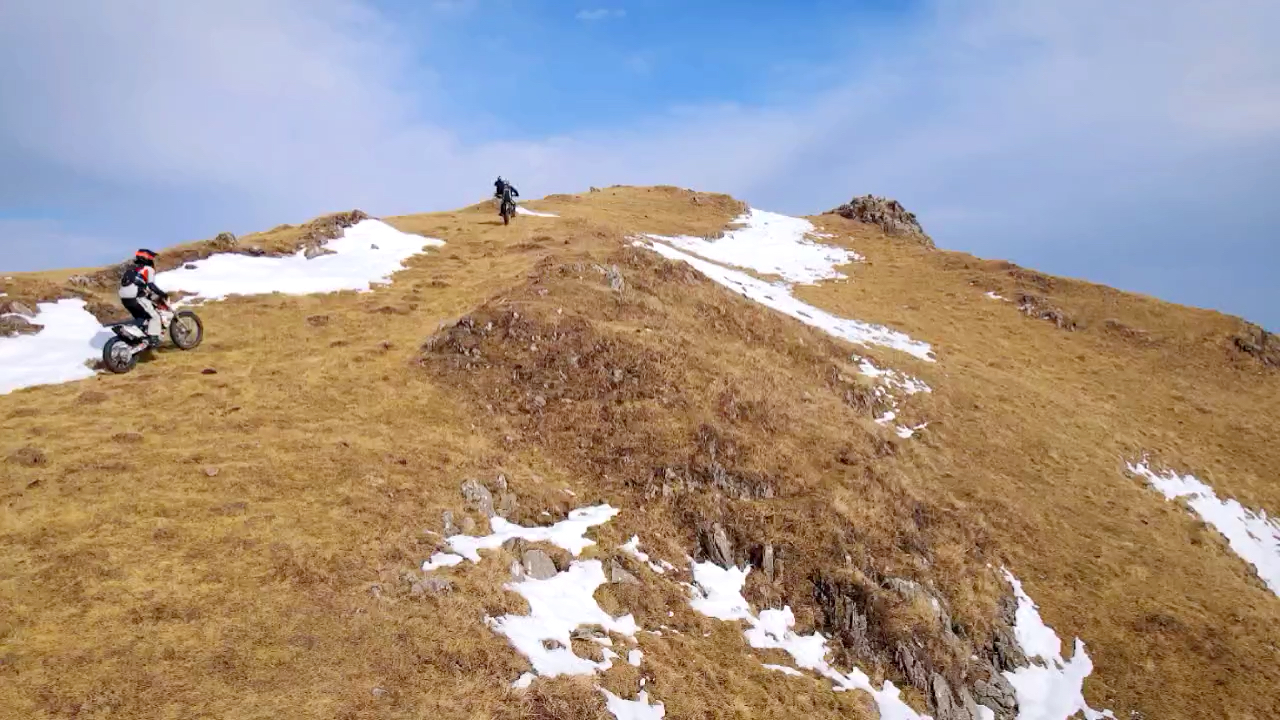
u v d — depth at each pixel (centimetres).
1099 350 4228
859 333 3569
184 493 1377
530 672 1140
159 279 2666
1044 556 2208
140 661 969
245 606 1105
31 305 2188
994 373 3509
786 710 1334
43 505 1283
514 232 3784
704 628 1477
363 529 1358
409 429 1817
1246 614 2152
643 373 2184
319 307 2614
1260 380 4084
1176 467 3089
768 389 2367
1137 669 1875
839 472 2089
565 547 1543
